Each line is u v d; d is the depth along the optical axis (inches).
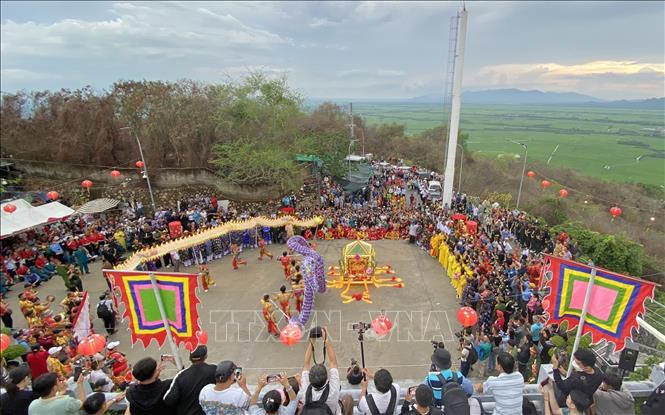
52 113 1427.2
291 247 682.8
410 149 2733.8
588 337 454.3
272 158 1165.1
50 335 487.8
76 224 955.3
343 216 1071.6
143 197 1311.5
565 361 345.1
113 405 267.4
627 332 285.3
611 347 402.0
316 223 991.6
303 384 241.1
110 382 361.7
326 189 1389.0
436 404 233.3
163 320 317.4
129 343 567.8
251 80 1300.4
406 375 499.8
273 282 765.3
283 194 1343.5
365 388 255.4
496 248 799.1
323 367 217.6
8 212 769.6
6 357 431.5
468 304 609.0
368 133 2886.3
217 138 1380.4
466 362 427.5
